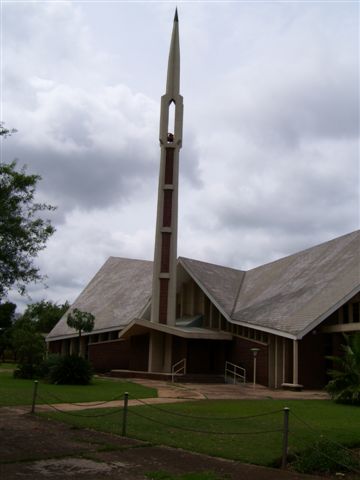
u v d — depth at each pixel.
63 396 20.94
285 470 10.12
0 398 19.72
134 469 9.46
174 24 41.66
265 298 35.62
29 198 15.11
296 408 18.00
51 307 62.91
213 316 39.31
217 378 33.62
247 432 13.05
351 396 19.86
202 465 9.94
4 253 14.48
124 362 40.81
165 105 39.97
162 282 37.72
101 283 54.75
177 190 38.94
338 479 9.89
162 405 18.53
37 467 9.46
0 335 55.06
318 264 35.09
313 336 28.73
